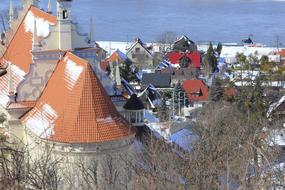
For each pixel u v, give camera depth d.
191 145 124.25
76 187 96.56
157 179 75.19
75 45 137.62
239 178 73.44
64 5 134.12
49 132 116.19
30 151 118.62
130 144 119.31
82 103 117.00
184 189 73.56
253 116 191.12
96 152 114.50
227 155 88.50
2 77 148.50
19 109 131.38
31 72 132.38
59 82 126.44
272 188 77.81
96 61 140.75
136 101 144.88
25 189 74.94
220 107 191.75
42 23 145.62
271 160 94.19
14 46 156.88
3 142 110.62
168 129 155.50
